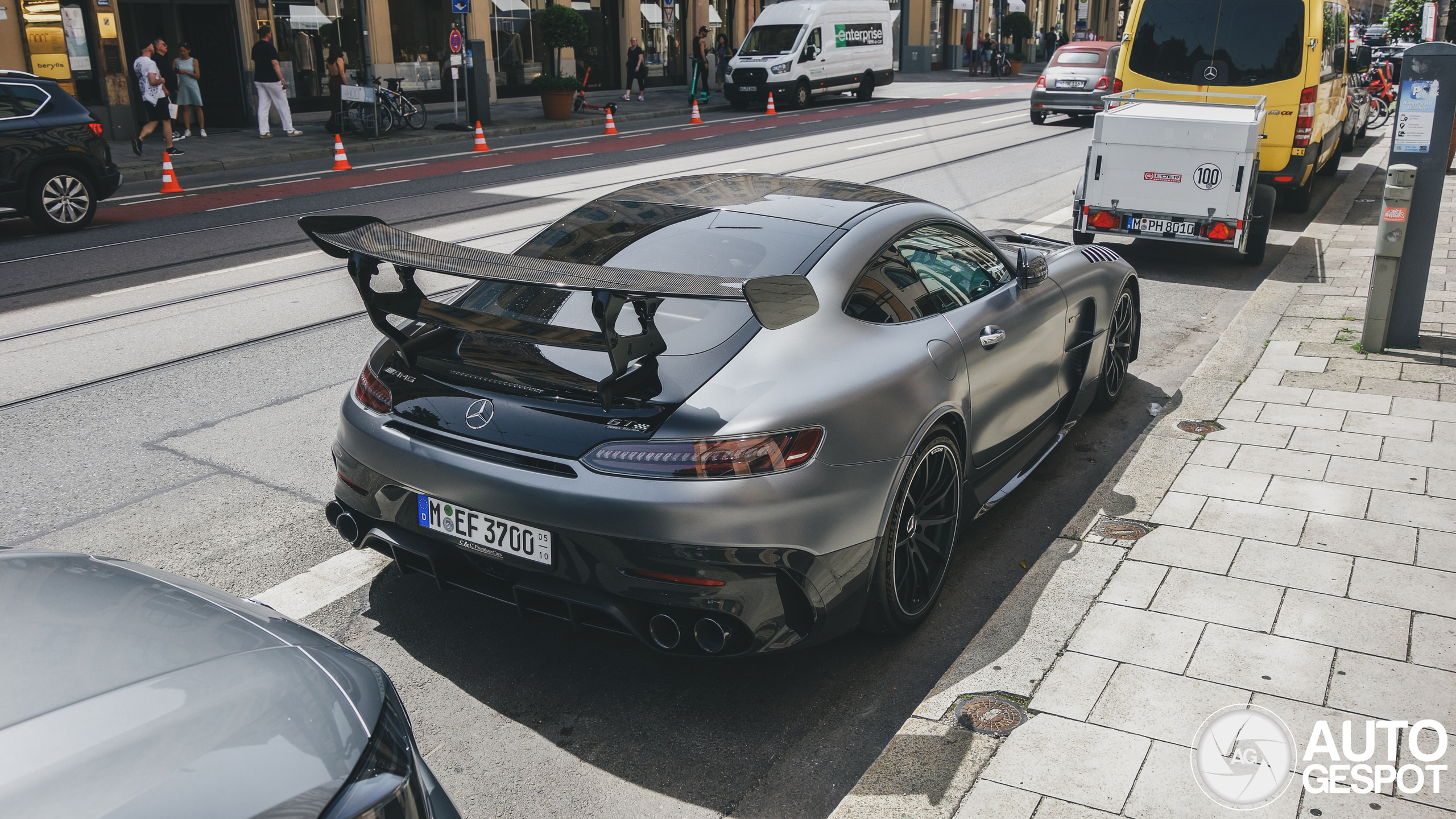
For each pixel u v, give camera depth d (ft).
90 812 4.50
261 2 71.51
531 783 9.02
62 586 6.58
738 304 10.33
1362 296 24.66
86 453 16.11
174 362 20.67
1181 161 26.91
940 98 99.14
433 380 10.21
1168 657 10.23
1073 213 28.99
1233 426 16.42
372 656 10.82
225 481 15.16
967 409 11.71
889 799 8.39
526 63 94.22
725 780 9.11
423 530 9.96
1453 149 45.70
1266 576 11.75
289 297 25.98
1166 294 26.63
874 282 11.19
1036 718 9.34
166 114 54.80
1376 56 93.25
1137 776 8.55
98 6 60.85
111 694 5.37
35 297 26.20
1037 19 189.16
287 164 56.80
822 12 88.53
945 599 12.23
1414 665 10.03
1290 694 9.62
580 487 8.88
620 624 9.12
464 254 9.50
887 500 10.04
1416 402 17.25
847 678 10.66
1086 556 12.34
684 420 8.95
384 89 67.77
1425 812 8.11
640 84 95.04
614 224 12.12
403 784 5.42
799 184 13.37
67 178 36.35
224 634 6.15
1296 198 36.68
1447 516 13.15
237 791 4.80
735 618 8.93
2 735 4.97
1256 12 32.14
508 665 10.74
